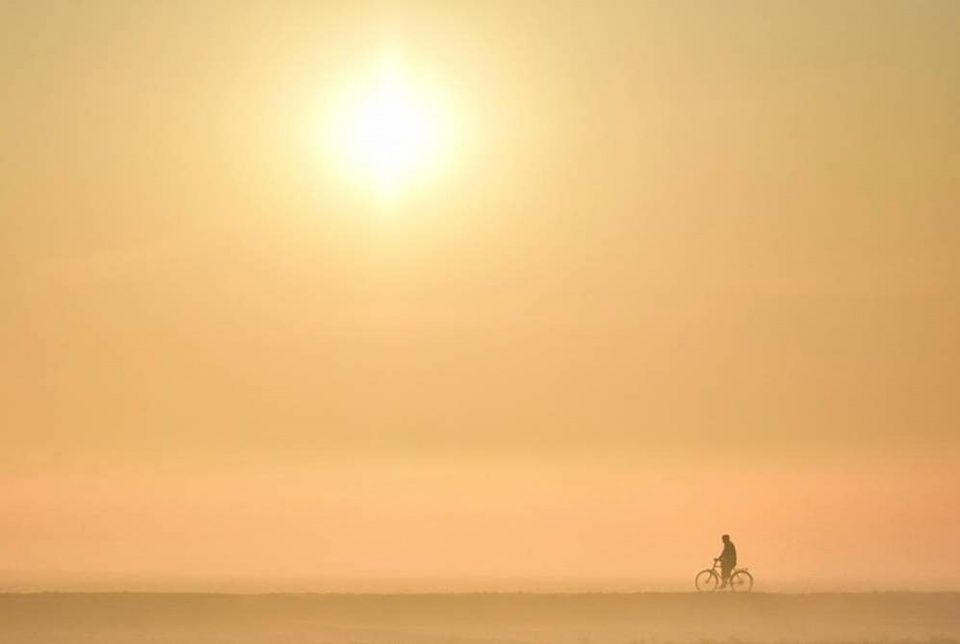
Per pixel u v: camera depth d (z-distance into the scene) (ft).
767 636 585.22
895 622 632.79
